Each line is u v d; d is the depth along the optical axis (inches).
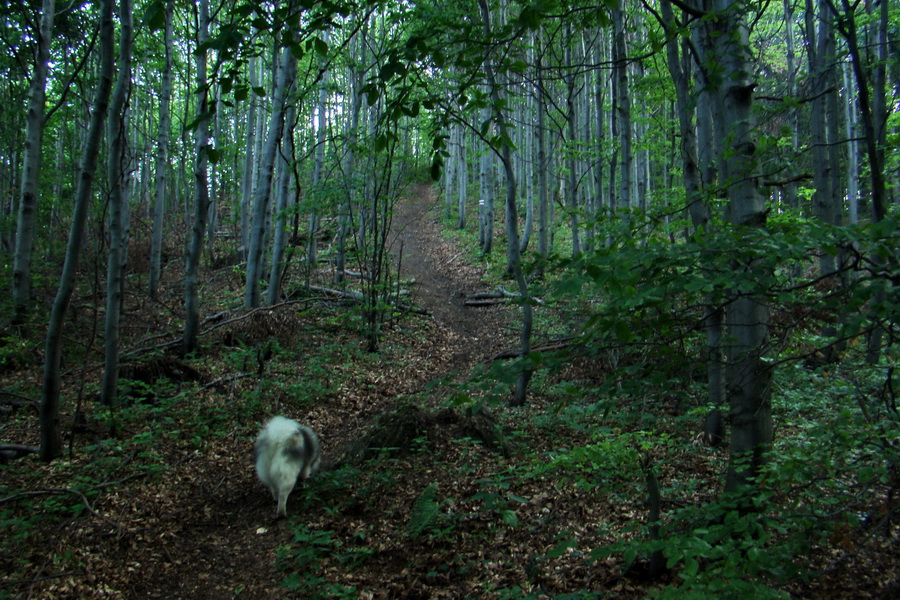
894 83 387.9
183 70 855.7
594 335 88.7
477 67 116.5
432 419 283.3
